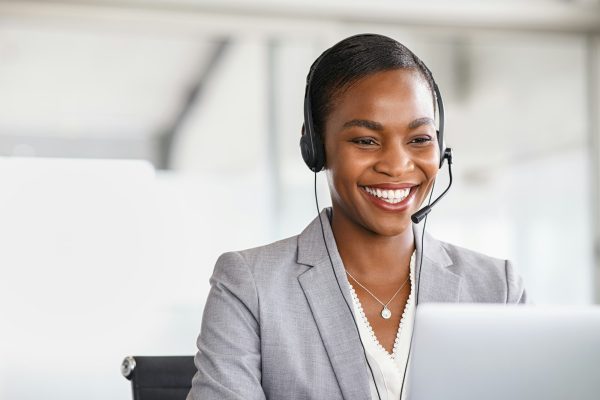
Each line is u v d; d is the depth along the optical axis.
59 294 5.95
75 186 5.98
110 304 5.98
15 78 5.93
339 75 2.13
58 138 5.96
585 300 6.68
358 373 2.09
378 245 2.22
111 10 6.04
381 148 2.09
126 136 6.04
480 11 6.63
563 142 6.72
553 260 6.61
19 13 5.91
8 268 5.89
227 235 6.14
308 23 6.39
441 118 2.28
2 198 5.90
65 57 5.98
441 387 1.55
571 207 6.69
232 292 2.18
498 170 6.54
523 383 1.54
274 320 2.14
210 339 2.14
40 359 5.94
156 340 6.02
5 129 5.91
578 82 6.79
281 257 2.27
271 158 6.28
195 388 2.09
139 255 6.02
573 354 1.54
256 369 2.12
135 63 6.08
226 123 6.21
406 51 2.18
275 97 6.32
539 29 6.73
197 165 6.11
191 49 6.18
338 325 2.14
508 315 1.54
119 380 6.00
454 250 2.39
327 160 2.22
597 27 6.76
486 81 6.64
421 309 1.55
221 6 6.23
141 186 6.04
